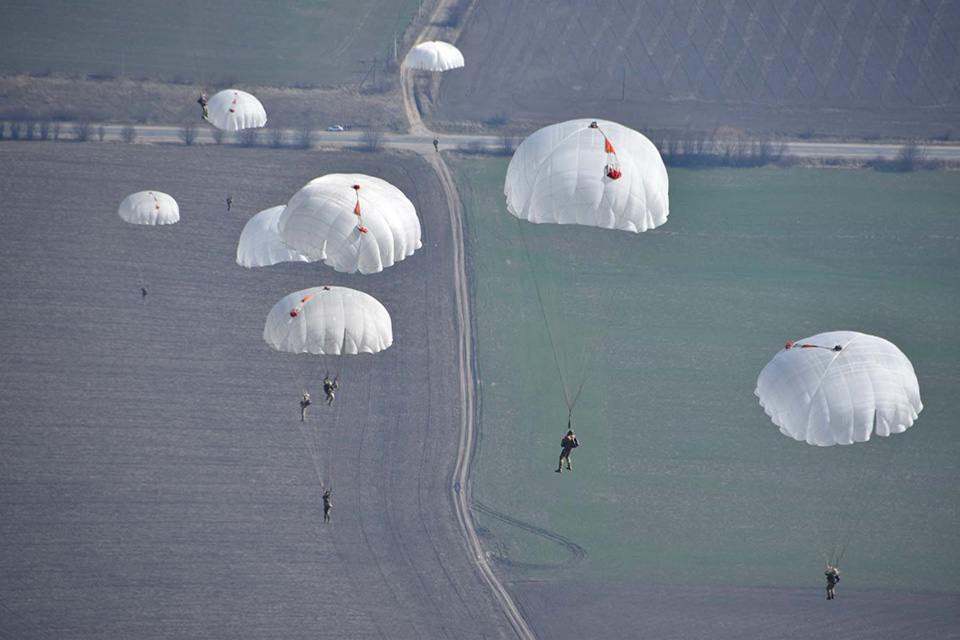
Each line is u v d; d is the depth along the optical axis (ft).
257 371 497.87
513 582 362.33
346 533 379.96
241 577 351.67
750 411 496.64
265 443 434.30
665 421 482.28
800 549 390.21
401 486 412.57
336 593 349.00
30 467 402.31
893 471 447.01
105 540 363.15
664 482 431.43
